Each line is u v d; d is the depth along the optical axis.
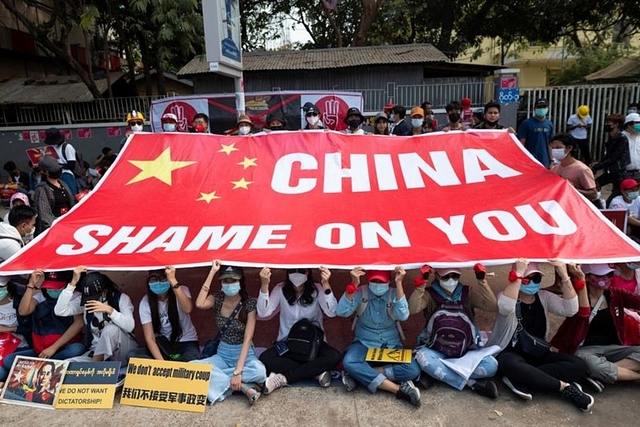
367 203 4.44
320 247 3.85
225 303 3.73
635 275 3.90
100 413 3.36
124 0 14.42
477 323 4.66
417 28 22.73
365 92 13.68
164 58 14.21
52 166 5.62
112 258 3.79
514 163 4.67
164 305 3.78
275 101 10.81
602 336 3.79
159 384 3.46
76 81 17.09
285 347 3.67
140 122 6.89
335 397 3.51
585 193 5.00
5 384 3.56
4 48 16.58
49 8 18.95
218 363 3.63
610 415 3.20
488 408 3.31
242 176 4.85
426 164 4.81
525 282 3.48
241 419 3.27
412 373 3.51
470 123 9.14
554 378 3.36
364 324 3.73
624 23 22.27
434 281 3.73
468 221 4.04
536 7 18.31
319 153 5.00
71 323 3.96
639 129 6.48
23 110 15.05
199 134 5.19
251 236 4.07
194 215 4.42
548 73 26.17
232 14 6.66
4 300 3.92
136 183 4.80
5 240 4.28
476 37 21.75
